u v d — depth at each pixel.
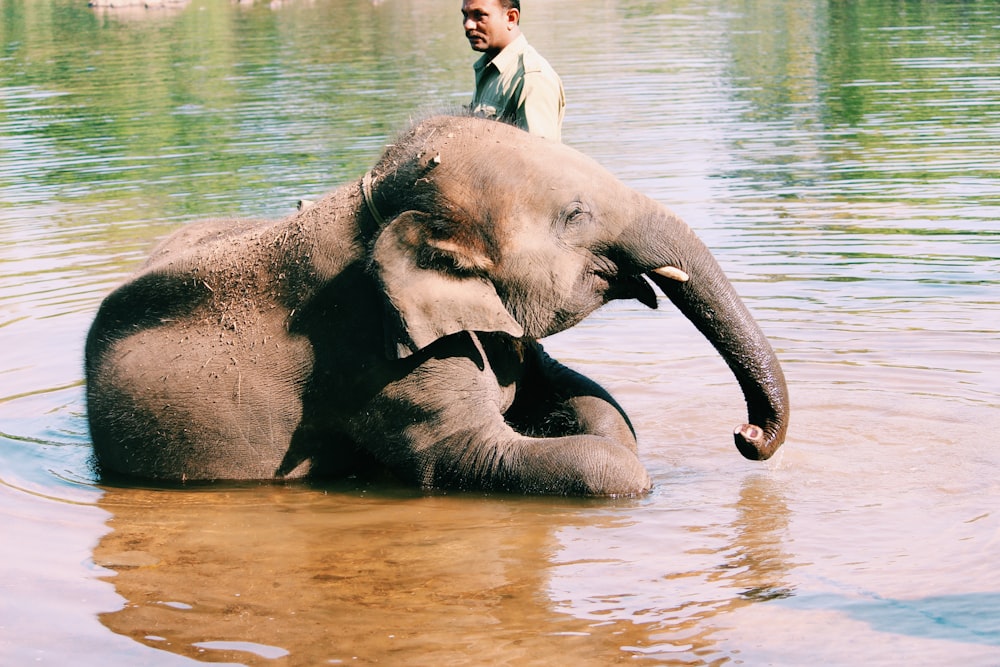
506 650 4.18
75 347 8.15
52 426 7.01
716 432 6.47
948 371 7.08
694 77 19.17
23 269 9.94
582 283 5.89
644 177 12.41
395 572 4.94
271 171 13.02
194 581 4.91
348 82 19.45
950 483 5.61
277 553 5.21
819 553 4.89
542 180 5.82
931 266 9.12
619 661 4.07
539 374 6.54
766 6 30.09
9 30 30.73
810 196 11.39
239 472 6.33
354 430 6.21
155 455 6.34
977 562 4.71
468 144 5.89
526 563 4.96
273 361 6.21
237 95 18.67
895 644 4.10
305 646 4.28
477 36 6.87
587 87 18.62
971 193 11.24
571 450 5.79
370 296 6.00
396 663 4.12
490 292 5.77
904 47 21.50
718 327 5.83
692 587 4.63
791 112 15.84
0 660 4.22
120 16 33.81
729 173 12.47
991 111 15.17
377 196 6.00
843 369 7.18
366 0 37.34
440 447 6.04
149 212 11.58
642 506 5.57
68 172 13.78
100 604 4.69
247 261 6.30
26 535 5.48
